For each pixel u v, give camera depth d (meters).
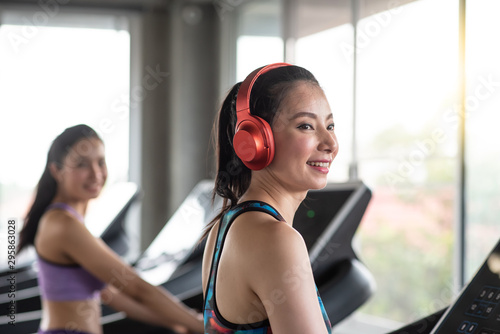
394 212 4.66
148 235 6.60
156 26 6.56
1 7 6.14
